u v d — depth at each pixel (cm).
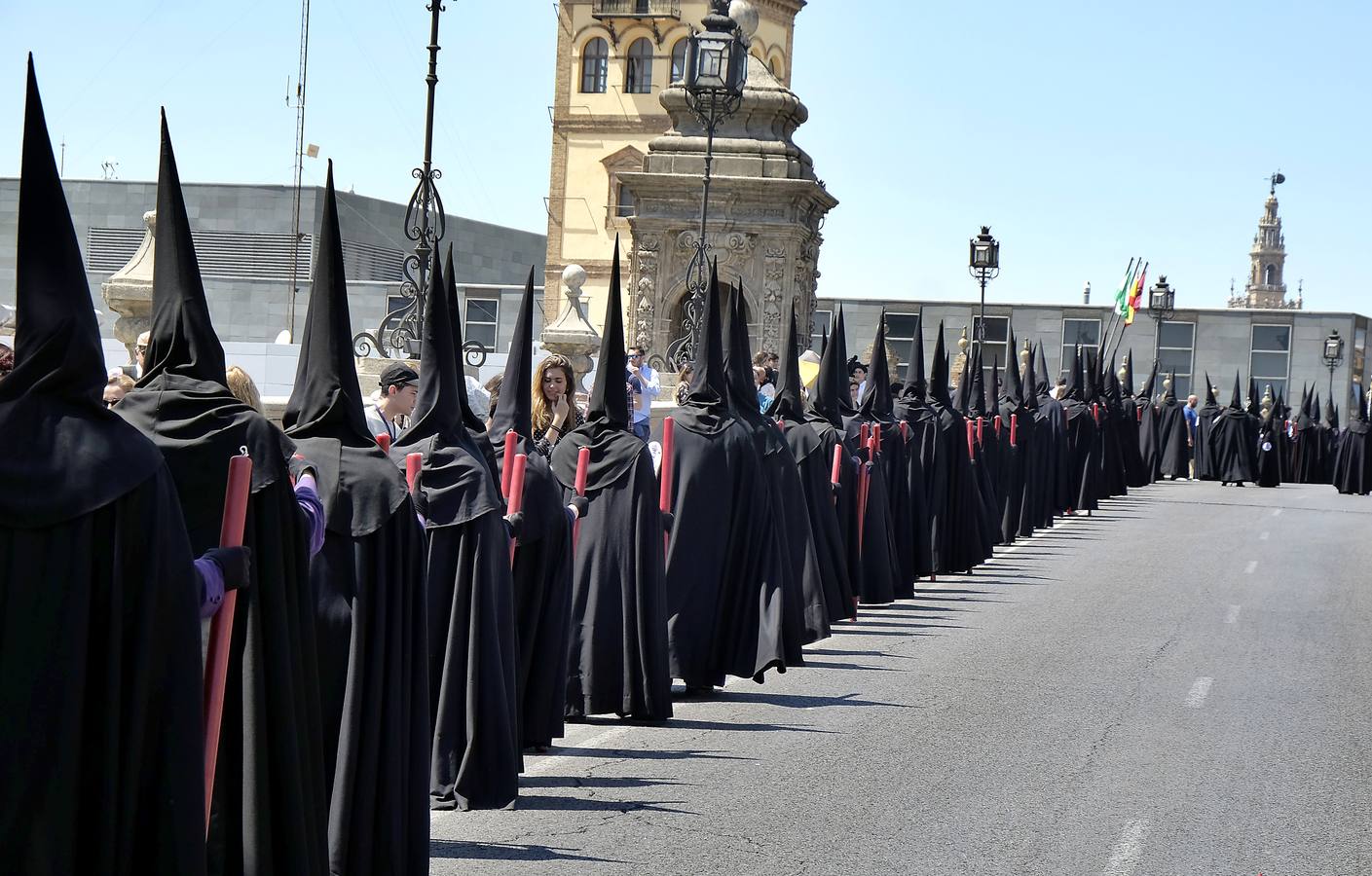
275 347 1995
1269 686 1198
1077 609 1627
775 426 1238
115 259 5497
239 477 481
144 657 427
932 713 1064
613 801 807
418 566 650
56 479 413
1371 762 952
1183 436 4644
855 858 723
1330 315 5850
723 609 1123
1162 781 891
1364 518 3167
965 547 1931
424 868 648
